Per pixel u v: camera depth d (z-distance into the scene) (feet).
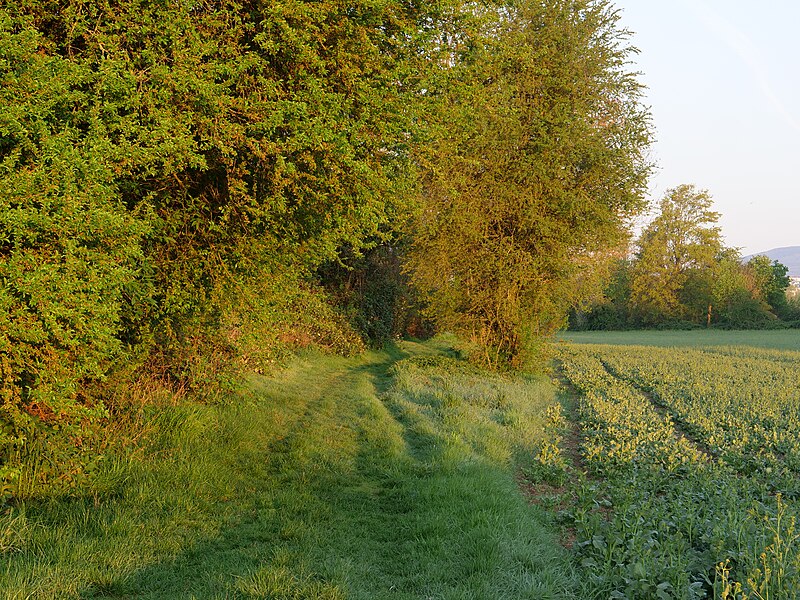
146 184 24.76
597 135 61.16
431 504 21.89
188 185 26.91
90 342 18.12
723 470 28.04
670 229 238.07
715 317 236.84
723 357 99.76
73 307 16.35
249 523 20.27
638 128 62.85
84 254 16.72
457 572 16.44
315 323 71.36
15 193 14.82
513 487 25.31
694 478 26.35
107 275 17.19
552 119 60.03
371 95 23.89
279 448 30.32
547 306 66.18
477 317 67.36
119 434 24.36
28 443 19.70
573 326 241.55
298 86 23.72
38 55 16.19
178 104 20.93
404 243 70.90
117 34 19.39
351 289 86.48
